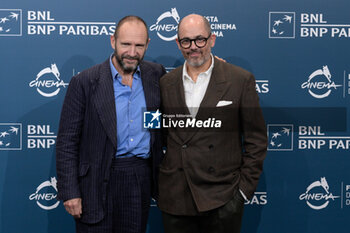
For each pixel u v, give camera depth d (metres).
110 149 1.75
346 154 2.44
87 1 2.29
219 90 1.76
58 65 2.32
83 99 1.76
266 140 1.79
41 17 2.29
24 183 2.36
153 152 1.84
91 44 2.32
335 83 2.40
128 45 1.69
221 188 1.74
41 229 2.39
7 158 2.34
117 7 2.30
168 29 2.33
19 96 2.32
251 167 1.74
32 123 2.34
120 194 1.79
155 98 1.84
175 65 2.36
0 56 2.29
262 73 2.38
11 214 2.37
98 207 1.75
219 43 2.36
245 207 2.46
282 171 2.44
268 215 2.45
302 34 2.37
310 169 2.44
